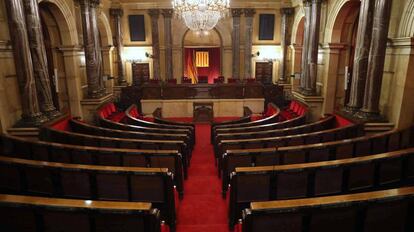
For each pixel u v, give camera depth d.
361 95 7.64
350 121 7.34
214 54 16.80
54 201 2.35
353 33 10.11
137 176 3.30
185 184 5.35
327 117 8.62
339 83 10.54
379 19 6.76
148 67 16.03
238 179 3.33
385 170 3.55
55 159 4.77
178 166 4.38
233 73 16.03
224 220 3.95
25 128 6.79
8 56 6.89
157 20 15.35
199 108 11.98
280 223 2.25
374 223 2.28
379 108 7.70
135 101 13.74
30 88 6.99
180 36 15.96
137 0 15.09
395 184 3.62
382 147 5.23
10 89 6.96
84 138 5.75
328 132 5.98
